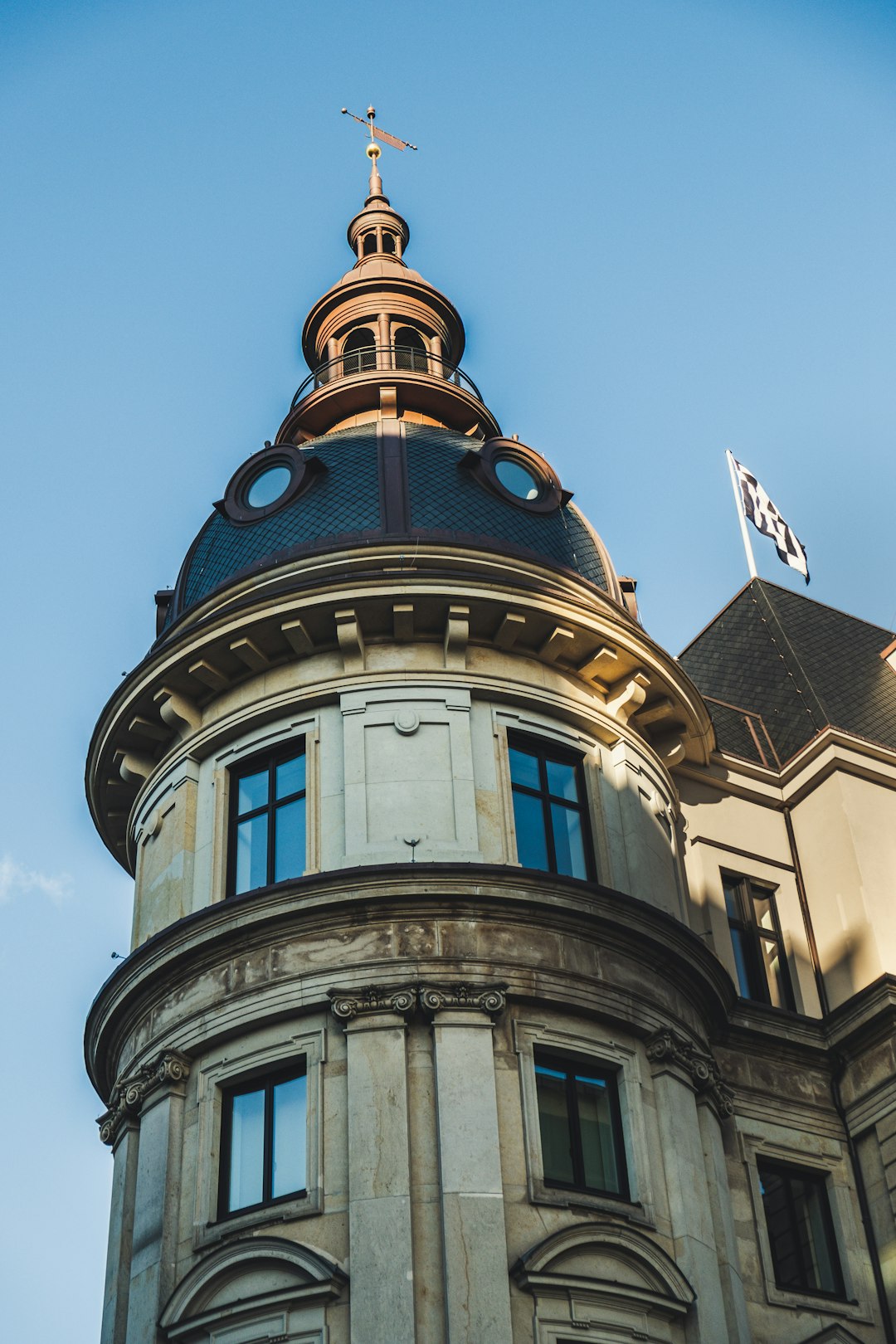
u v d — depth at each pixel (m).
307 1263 23.09
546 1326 22.81
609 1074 26.09
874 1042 29.64
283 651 29.23
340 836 26.97
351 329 40.78
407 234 44.62
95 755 31.09
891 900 31.22
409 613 28.52
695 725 31.62
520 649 29.44
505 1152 24.09
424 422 37.75
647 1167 25.20
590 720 29.55
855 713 34.81
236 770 29.19
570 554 31.47
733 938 31.34
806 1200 28.81
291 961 25.78
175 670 29.53
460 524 30.47
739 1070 29.23
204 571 31.69
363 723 27.91
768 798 33.03
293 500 31.44
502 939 25.81
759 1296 26.72
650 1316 23.80
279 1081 25.53
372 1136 23.83
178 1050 26.17
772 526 41.81
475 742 28.08
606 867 28.20
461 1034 24.73
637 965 26.91
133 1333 24.16
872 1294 27.88
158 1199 25.05
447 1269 22.66
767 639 37.81
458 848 26.64
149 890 29.11
